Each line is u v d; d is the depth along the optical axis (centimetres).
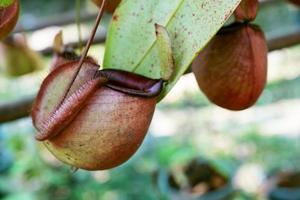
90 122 36
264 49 42
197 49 36
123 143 36
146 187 143
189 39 36
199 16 36
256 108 205
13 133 150
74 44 63
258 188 139
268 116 198
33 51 78
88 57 40
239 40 41
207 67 42
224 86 41
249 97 42
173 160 148
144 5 38
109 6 41
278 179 135
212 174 132
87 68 37
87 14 100
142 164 150
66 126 36
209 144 173
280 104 209
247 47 41
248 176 156
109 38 39
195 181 131
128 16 39
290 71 227
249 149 173
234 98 42
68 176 146
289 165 163
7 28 38
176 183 132
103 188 144
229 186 130
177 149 154
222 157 158
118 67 39
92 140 36
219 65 41
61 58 43
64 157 36
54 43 43
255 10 41
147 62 38
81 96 35
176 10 37
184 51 36
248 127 187
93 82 36
